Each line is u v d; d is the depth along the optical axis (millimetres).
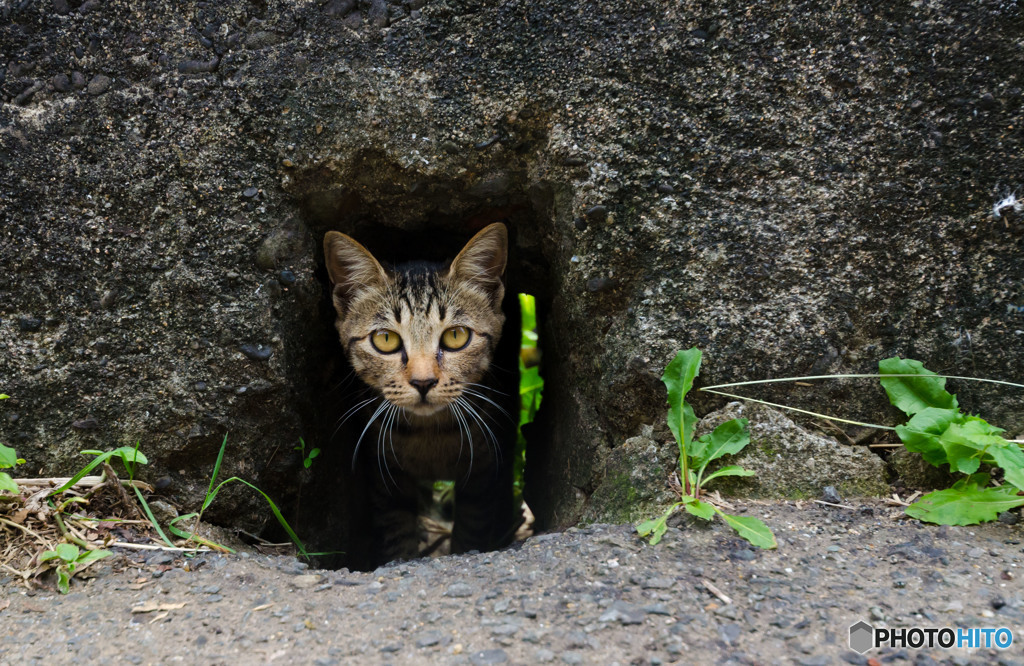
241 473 1247
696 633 1119
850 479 1202
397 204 1277
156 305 1233
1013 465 1169
